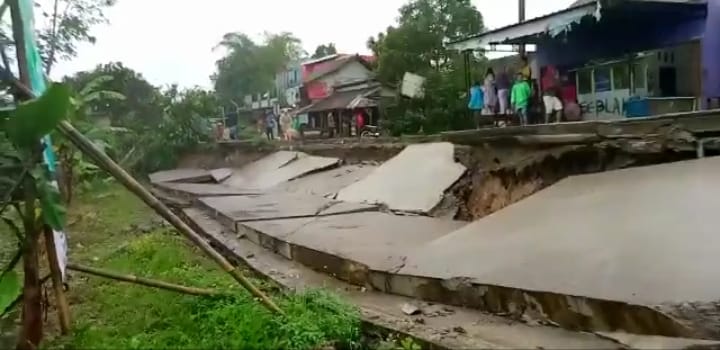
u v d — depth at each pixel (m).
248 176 19.80
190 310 5.50
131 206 16.50
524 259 5.52
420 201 9.99
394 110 21.94
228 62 45.28
